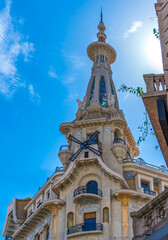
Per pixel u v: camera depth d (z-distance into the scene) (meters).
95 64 59.47
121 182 41.66
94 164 43.44
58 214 42.31
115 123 47.91
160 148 17.08
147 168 44.84
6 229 56.31
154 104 16.06
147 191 41.88
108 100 52.28
